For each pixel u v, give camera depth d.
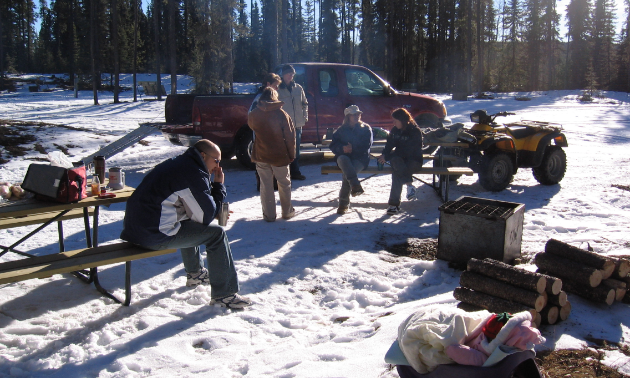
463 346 2.18
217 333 3.45
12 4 79.94
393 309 3.74
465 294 3.57
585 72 75.50
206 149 3.80
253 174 9.39
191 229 3.73
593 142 13.88
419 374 2.34
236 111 9.46
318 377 2.75
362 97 10.37
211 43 34.03
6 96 42.91
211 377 2.85
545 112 25.81
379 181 8.95
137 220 3.61
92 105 31.86
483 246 4.61
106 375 2.90
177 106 10.78
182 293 4.18
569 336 3.14
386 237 5.74
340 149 6.61
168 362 3.05
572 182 8.52
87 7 65.38
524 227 5.96
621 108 29.47
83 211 4.47
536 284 3.23
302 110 8.38
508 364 2.09
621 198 7.26
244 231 5.96
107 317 3.74
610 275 3.79
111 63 59.44
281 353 3.11
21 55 82.88
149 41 80.50
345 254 5.14
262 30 78.69
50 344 3.31
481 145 7.65
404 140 6.63
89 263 3.50
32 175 3.81
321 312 3.85
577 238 5.49
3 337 3.41
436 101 10.98
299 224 6.24
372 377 2.69
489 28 78.12
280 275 4.57
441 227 4.86
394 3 60.28
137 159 10.95
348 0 73.50
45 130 12.94
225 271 3.84
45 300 4.04
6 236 5.69
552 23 75.19
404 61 64.62
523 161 8.22
